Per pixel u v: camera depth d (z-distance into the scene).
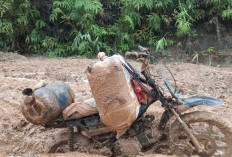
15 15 12.97
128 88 4.65
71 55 12.93
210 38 12.91
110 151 5.13
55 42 12.94
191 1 12.85
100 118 4.79
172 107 4.79
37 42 13.19
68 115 4.97
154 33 13.24
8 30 12.67
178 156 4.86
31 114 4.90
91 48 12.73
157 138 5.03
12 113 6.61
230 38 12.74
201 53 12.47
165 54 12.59
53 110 4.83
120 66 4.57
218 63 12.23
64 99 5.03
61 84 5.21
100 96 4.61
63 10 13.00
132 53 4.80
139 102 4.82
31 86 7.96
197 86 8.84
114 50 12.84
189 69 10.63
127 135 4.99
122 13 12.91
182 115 4.89
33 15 12.98
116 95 4.57
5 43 13.24
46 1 13.24
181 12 12.45
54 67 10.52
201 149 4.70
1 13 12.59
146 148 5.07
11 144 5.91
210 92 8.36
